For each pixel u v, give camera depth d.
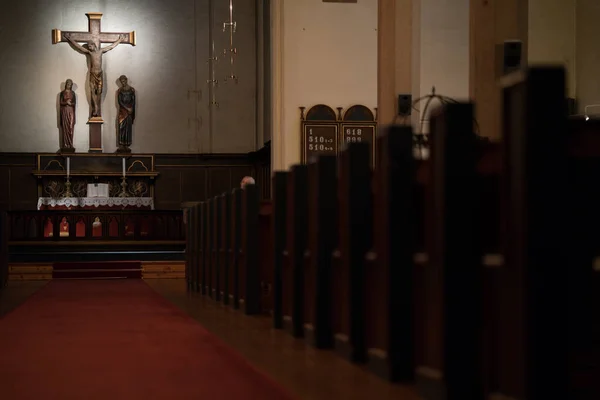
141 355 5.30
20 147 22.73
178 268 16.33
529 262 3.07
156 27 23.42
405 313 4.23
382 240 4.36
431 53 14.15
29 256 16.67
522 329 3.10
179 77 23.44
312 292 5.81
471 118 3.54
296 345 5.77
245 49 23.70
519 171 3.16
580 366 3.46
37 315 8.30
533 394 3.05
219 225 9.91
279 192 6.83
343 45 15.80
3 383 4.29
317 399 3.79
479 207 3.83
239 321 7.47
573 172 3.39
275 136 15.65
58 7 23.09
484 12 8.77
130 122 22.88
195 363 4.92
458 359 3.53
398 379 4.23
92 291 12.09
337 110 15.76
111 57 23.17
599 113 13.22
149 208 21.89
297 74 15.67
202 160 23.20
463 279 3.53
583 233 3.41
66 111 22.52
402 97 11.70
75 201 21.31
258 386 4.10
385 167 4.24
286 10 15.65
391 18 11.73
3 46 22.83
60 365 4.91
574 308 3.44
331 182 5.53
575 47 13.86
